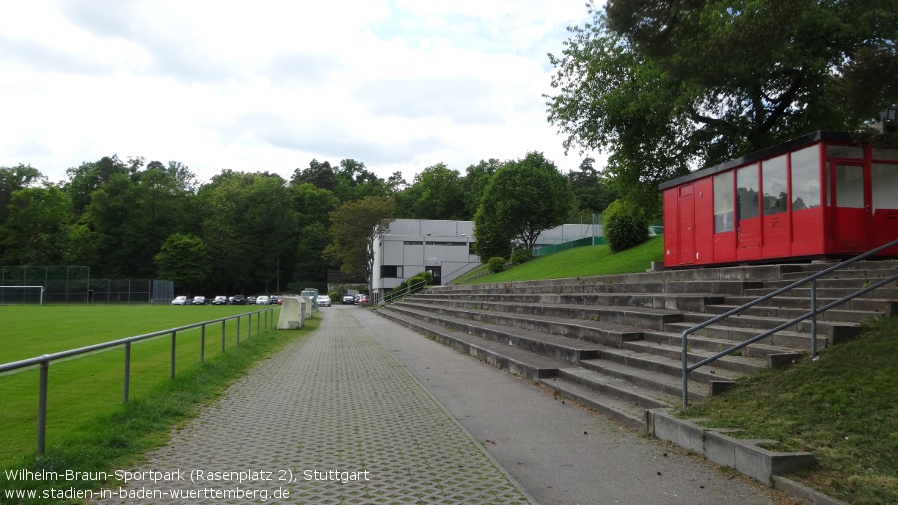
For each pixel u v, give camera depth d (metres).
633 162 24.95
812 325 7.72
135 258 91.19
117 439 6.90
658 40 10.95
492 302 24.23
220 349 15.51
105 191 91.12
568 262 38.97
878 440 5.51
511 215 60.50
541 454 6.77
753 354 8.52
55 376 8.36
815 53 18.42
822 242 13.23
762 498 5.19
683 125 23.23
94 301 69.31
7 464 5.82
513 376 12.40
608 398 9.10
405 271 76.69
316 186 130.25
